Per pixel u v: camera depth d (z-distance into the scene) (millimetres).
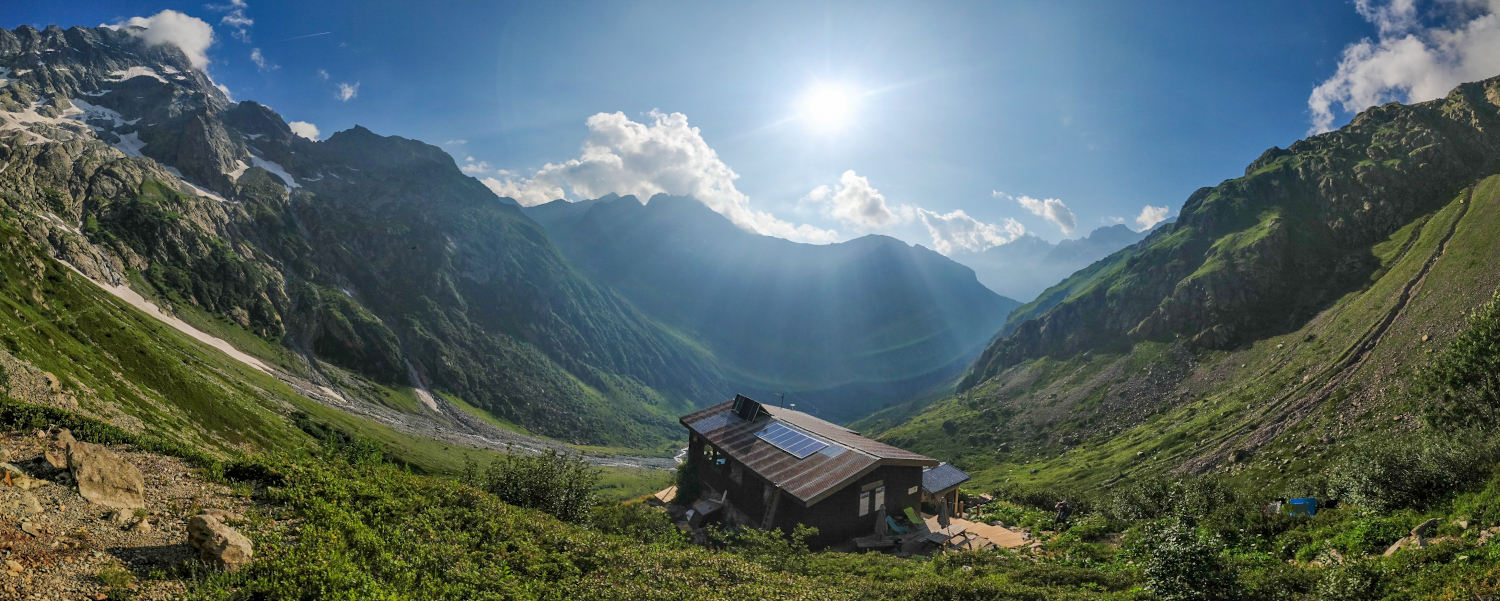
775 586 18734
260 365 197125
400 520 17547
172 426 70250
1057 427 180500
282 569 11539
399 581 12984
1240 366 157875
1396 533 23656
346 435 141000
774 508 45188
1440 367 42406
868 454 45469
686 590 16656
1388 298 130750
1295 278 176000
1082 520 45000
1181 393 163250
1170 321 191250
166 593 10312
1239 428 115750
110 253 199500
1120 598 21625
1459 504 23422
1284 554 27500
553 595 14945
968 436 196625
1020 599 21016
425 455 158250
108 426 19203
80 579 9969
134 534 12117
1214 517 34062
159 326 159125
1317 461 86625
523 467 29891
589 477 31062
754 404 58531
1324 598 19062
